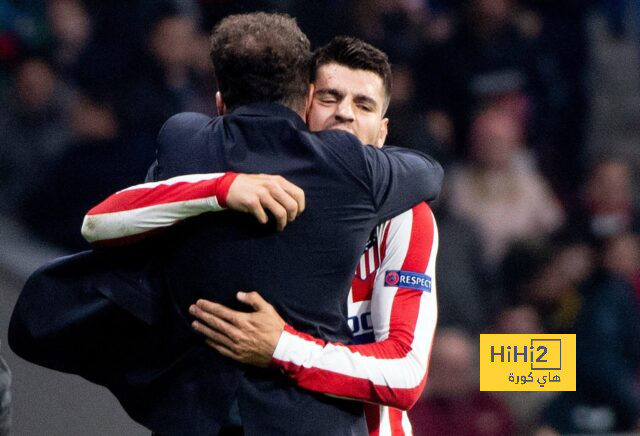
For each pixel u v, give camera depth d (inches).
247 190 320.8
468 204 903.1
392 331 350.3
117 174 804.0
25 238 785.6
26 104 868.6
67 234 792.3
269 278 331.9
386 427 367.2
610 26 1085.1
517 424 745.6
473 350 818.8
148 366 349.1
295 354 331.0
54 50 891.4
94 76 832.3
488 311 842.8
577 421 769.6
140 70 840.3
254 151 337.4
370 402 341.1
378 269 360.5
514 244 876.6
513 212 903.7
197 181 326.3
